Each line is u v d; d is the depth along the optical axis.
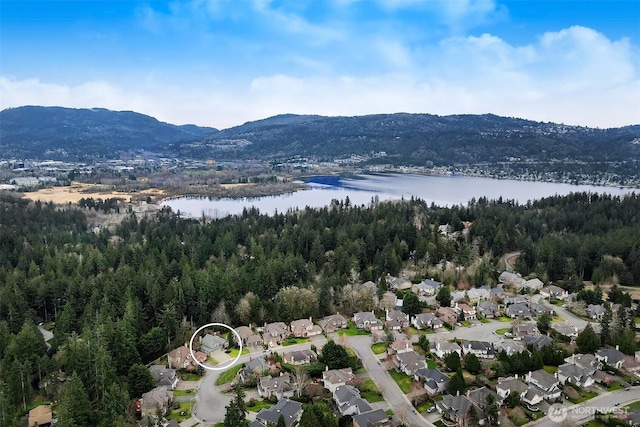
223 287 156.38
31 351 119.00
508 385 105.00
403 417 98.19
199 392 111.56
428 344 130.25
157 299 149.00
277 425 89.44
